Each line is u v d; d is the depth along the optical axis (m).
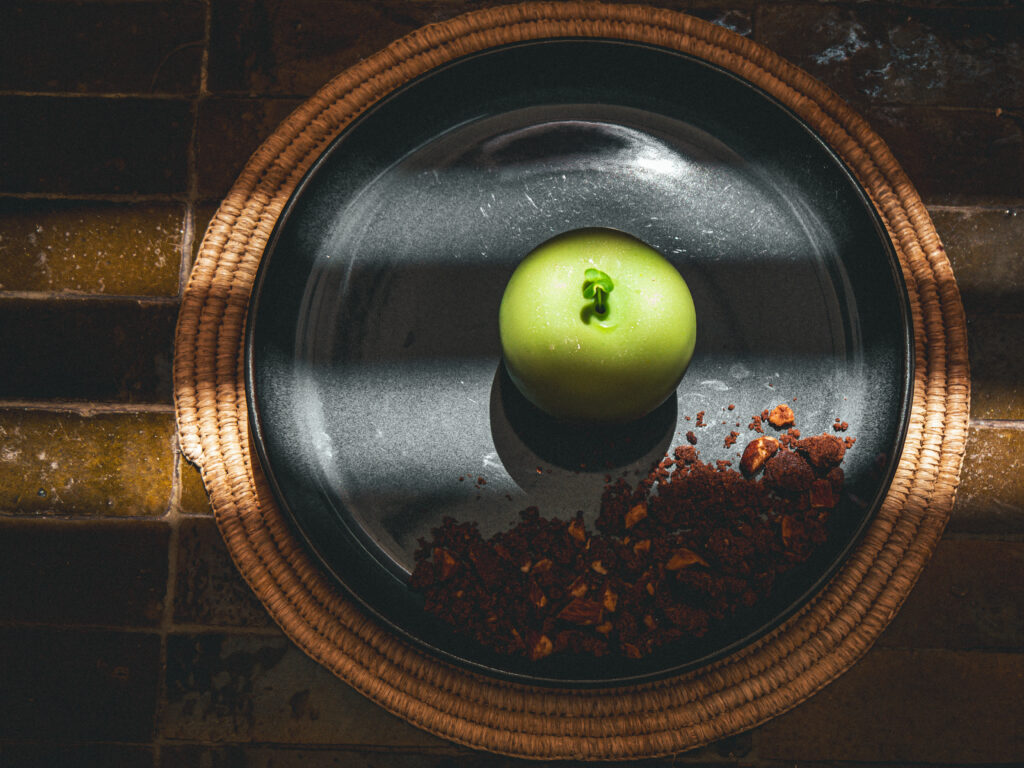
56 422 0.51
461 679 0.47
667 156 0.49
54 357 0.51
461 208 0.49
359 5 0.53
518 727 0.46
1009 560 0.50
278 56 0.53
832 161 0.47
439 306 0.48
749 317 0.48
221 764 0.49
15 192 0.52
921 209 0.49
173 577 0.50
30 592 0.50
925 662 0.50
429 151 0.49
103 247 0.52
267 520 0.47
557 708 0.47
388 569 0.46
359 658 0.47
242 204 0.49
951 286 0.48
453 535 0.46
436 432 0.47
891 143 0.52
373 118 0.47
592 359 0.42
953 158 0.52
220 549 0.50
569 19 0.50
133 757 0.50
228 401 0.48
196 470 0.51
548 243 0.43
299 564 0.47
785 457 0.47
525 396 0.45
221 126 0.52
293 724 0.50
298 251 0.47
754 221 0.48
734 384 0.47
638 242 0.43
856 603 0.47
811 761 0.49
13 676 0.50
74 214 0.52
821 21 0.52
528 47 0.47
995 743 0.49
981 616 0.50
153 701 0.50
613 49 0.47
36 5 0.53
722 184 0.49
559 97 0.49
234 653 0.50
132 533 0.50
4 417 0.51
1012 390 0.51
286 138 0.50
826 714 0.49
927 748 0.49
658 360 0.42
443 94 0.48
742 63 0.50
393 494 0.47
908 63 0.52
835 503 0.46
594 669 0.45
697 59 0.47
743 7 0.52
